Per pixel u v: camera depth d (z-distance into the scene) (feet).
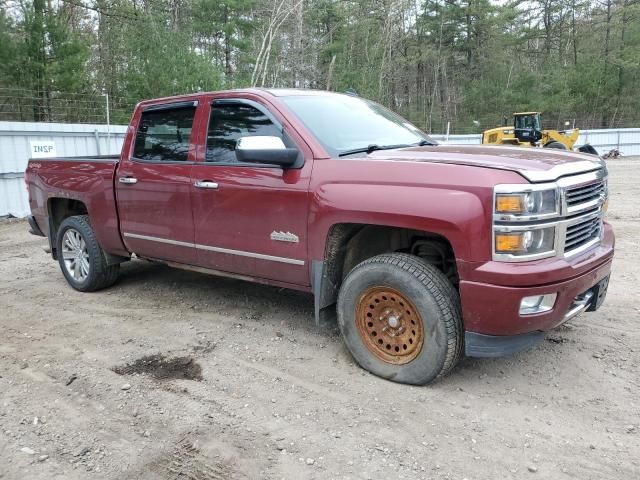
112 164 17.78
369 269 12.31
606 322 15.80
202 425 10.91
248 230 14.25
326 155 13.01
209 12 95.20
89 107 56.70
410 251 13.21
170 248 16.51
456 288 12.44
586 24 148.77
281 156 12.92
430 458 9.80
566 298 11.21
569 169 11.60
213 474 9.49
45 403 11.89
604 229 13.69
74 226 19.48
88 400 11.98
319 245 12.89
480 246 10.72
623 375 12.68
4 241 30.32
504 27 149.79
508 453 9.94
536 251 10.79
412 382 12.17
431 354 11.70
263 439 10.43
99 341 15.16
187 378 12.92
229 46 98.17
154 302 18.40
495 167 11.00
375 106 17.15
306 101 14.84
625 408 11.33
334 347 14.42
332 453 9.98
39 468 9.70
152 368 13.48
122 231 17.78
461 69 147.64
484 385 12.30
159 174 16.17
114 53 68.69
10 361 13.99
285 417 11.16
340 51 113.09
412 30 144.97
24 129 37.73
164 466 9.72
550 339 14.66
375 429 10.68
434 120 133.69
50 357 14.17
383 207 11.66
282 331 15.56
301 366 13.38
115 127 43.65
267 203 13.71
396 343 12.35
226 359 13.85
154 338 15.26
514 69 138.72
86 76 60.34
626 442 10.21
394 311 12.24
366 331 12.78
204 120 15.39
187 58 59.16
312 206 12.87
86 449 10.22
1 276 22.58
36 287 20.77
